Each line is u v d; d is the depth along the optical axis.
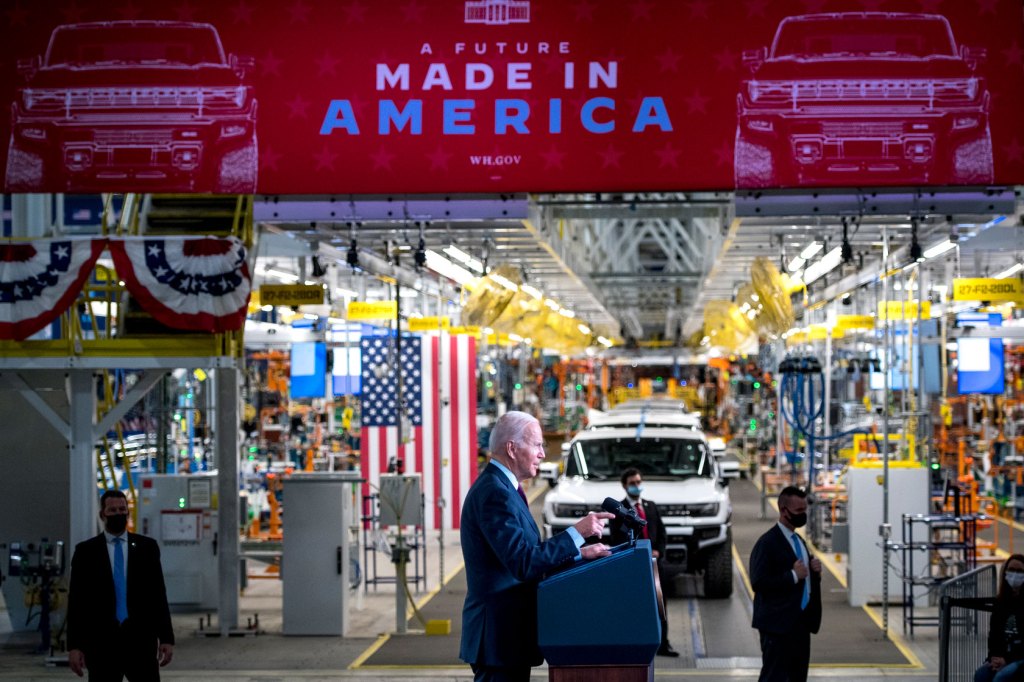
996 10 13.66
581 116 13.88
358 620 20.22
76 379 16.86
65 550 18.92
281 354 36.47
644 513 16.88
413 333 31.47
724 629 19.00
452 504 29.48
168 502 21.17
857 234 21.27
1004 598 12.30
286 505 18.92
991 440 36.28
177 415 28.28
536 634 7.66
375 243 23.16
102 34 14.31
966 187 14.62
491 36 13.98
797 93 13.77
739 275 33.38
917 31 13.70
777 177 13.74
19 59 14.31
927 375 26.45
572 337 41.72
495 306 23.11
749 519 34.50
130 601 11.12
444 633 18.88
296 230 19.75
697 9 13.81
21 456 19.03
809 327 30.58
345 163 14.07
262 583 25.20
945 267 28.64
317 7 14.13
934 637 18.08
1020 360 37.03
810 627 11.54
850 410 33.69
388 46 14.07
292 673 16.00
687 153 13.80
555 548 7.24
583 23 13.90
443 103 14.00
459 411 29.38
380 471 29.17
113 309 22.70
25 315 16.11
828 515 28.50
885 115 13.70
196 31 14.23
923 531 20.62
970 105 13.66
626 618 6.88
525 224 20.53
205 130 14.18
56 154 14.27
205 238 15.95
